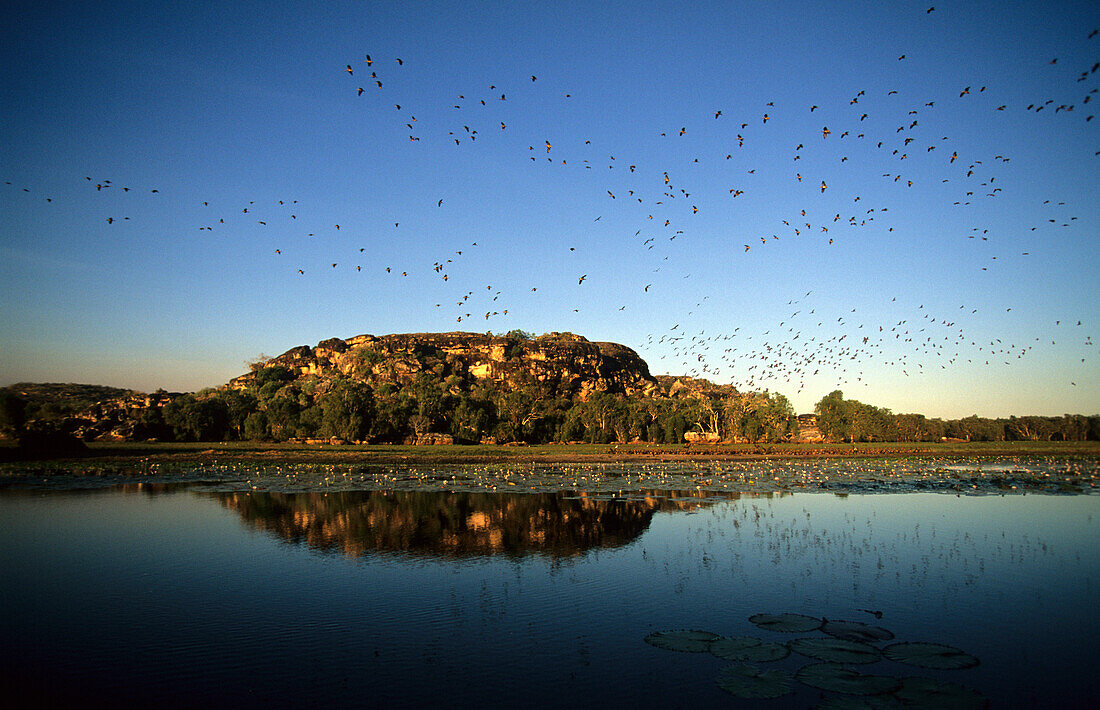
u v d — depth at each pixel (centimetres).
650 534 2842
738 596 1930
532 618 1744
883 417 12900
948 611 1781
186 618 1762
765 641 1557
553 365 18825
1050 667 1393
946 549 2541
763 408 12044
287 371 18850
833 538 2747
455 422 12194
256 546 2616
